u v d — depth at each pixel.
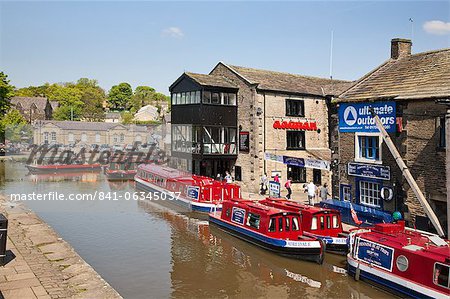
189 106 29.72
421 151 15.88
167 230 20.12
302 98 30.28
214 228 20.48
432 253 11.15
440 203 15.45
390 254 12.19
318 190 26.69
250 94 28.81
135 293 12.68
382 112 17.48
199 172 30.41
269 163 28.77
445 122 14.38
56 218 22.17
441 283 10.66
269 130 28.83
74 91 103.56
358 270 13.18
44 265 12.47
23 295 10.18
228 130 29.83
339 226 17.48
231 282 13.72
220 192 24.50
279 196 25.53
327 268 14.80
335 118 20.23
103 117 97.88
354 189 19.30
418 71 18.27
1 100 56.59
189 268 14.99
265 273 14.54
